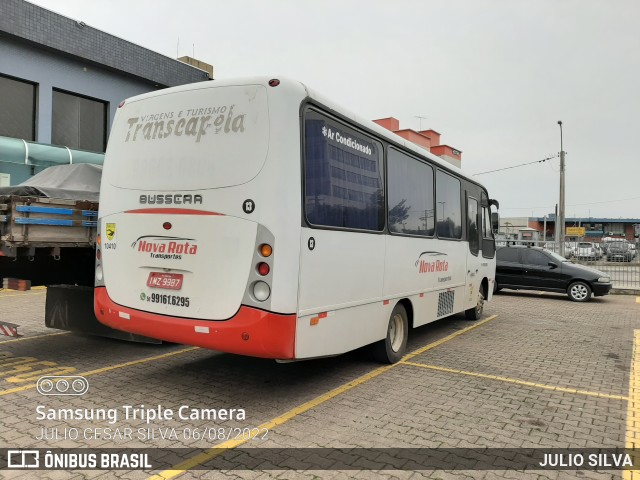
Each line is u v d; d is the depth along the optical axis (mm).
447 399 5383
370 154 5902
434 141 29297
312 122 4816
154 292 4914
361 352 6988
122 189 5199
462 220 9195
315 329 4816
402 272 6684
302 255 4574
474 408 5137
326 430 4438
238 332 4434
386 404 5156
